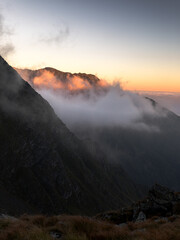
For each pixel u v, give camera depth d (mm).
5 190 137125
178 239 9297
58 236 9172
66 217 12062
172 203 21984
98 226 10164
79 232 9117
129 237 9188
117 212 22797
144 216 20859
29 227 9445
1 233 8758
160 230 10375
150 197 23469
